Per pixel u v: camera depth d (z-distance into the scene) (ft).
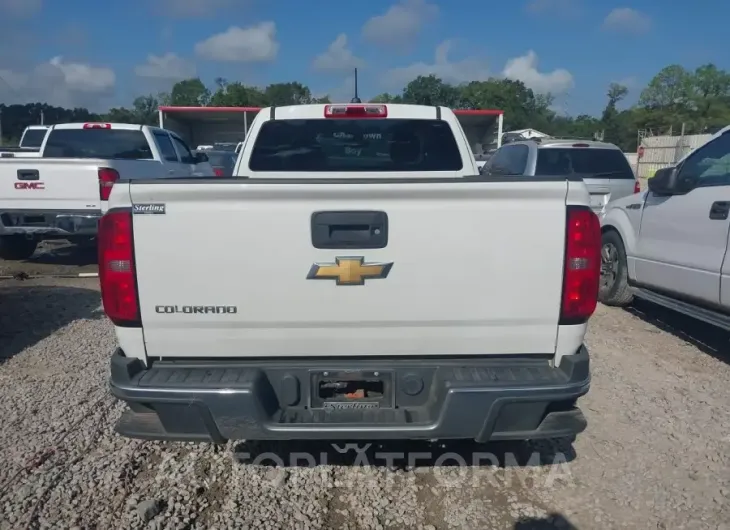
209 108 91.09
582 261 10.09
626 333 20.90
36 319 21.97
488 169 37.45
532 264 10.08
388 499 11.48
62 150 34.58
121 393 9.86
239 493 11.62
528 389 9.82
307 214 9.87
